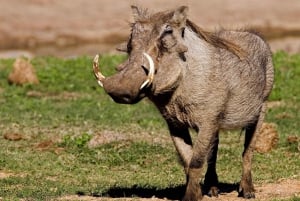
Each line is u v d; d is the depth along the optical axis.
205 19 120.56
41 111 54.81
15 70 63.88
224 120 32.66
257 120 34.94
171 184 36.97
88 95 60.91
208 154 31.95
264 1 127.62
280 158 42.66
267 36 115.94
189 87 31.02
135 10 31.09
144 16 30.95
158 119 52.31
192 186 31.80
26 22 118.44
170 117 31.83
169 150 44.19
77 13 121.81
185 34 31.06
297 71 65.69
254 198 33.84
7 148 45.00
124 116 53.09
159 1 123.25
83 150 44.31
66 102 58.31
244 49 33.66
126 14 121.38
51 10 121.81
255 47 34.47
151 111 55.09
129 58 29.86
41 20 119.31
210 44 31.77
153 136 47.41
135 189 35.56
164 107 31.45
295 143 44.84
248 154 34.78
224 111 32.22
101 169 41.09
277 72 64.62
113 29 117.75
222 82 31.62
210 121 31.59
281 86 61.28
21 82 63.59
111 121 51.75
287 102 57.59
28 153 43.91
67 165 41.59
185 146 32.41
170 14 30.53
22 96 60.56
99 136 45.56
